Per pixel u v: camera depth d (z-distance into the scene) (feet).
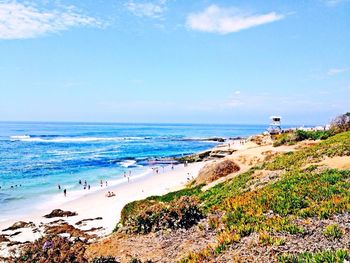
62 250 42.22
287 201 49.24
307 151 101.35
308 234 37.01
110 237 55.11
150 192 162.40
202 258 37.14
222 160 132.87
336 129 158.81
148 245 47.50
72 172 239.71
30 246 42.86
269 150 146.61
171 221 52.75
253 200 53.52
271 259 32.42
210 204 65.82
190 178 196.03
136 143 517.14
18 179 210.18
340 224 38.40
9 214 130.72
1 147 416.26
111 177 219.82
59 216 125.80
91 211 132.05
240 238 39.78
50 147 424.46
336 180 56.75
